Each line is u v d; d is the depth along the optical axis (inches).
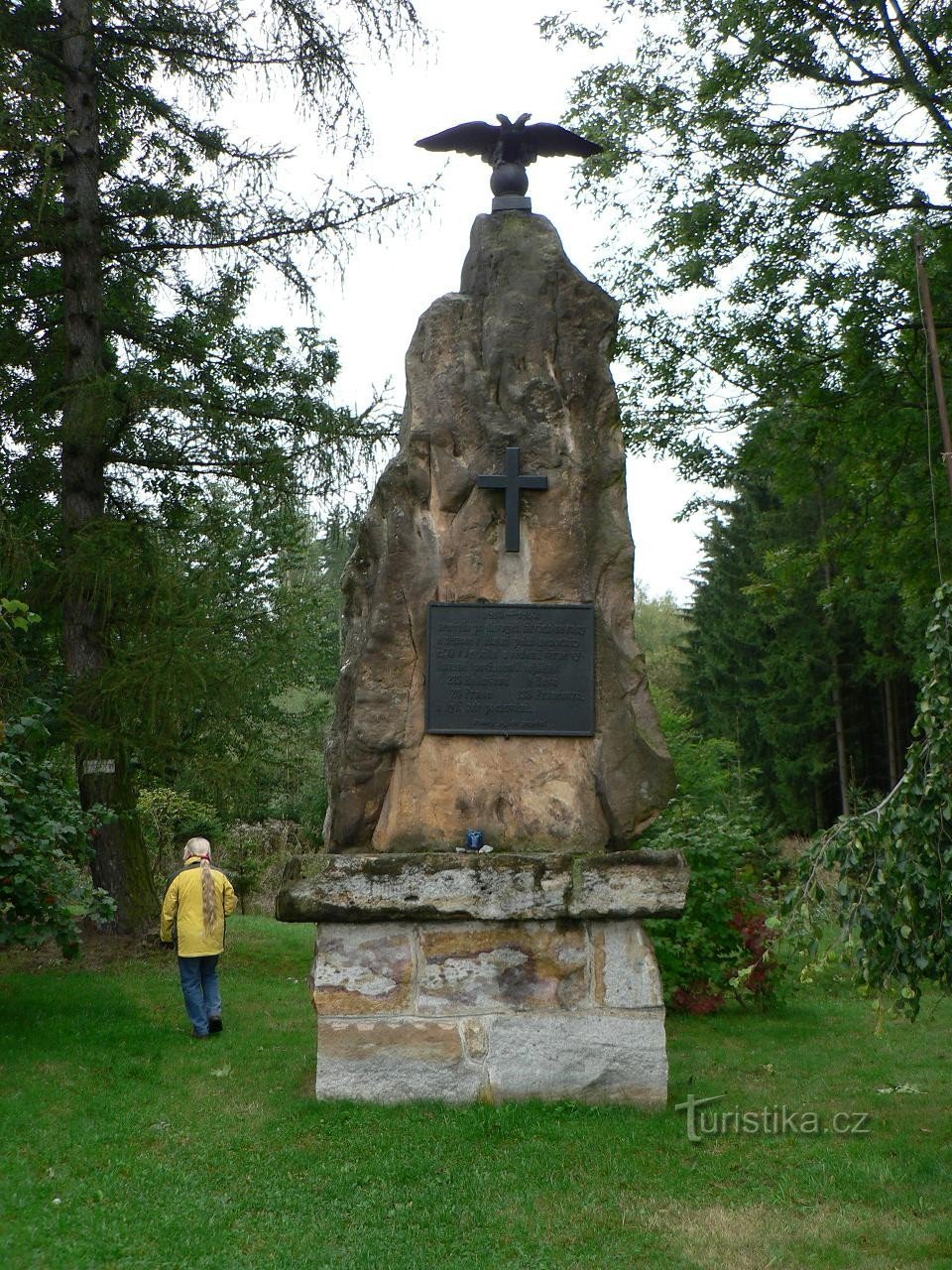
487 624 277.9
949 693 213.9
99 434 478.3
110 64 508.1
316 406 515.2
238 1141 235.3
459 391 286.8
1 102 434.9
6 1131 240.8
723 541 1326.3
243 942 517.3
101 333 502.0
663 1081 258.5
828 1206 204.7
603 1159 226.1
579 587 282.2
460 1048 258.7
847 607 1136.8
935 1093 282.4
